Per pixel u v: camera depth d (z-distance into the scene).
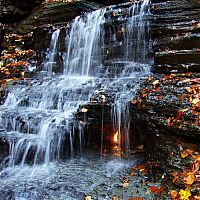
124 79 7.34
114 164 5.84
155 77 6.76
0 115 7.25
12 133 6.82
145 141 5.89
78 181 5.28
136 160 5.79
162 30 8.09
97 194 4.82
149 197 4.55
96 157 6.24
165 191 4.50
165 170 4.81
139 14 8.87
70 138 6.47
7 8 13.70
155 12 8.52
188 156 4.65
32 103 8.00
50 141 6.41
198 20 7.66
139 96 5.95
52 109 7.59
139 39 8.60
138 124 5.85
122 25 9.01
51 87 8.25
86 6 12.07
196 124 4.74
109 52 9.17
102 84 7.31
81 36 9.99
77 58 9.98
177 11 8.12
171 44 7.54
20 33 13.14
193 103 5.05
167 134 5.19
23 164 6.34
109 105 6.20
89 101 6.57
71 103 7.21
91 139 6.57
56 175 5.62
